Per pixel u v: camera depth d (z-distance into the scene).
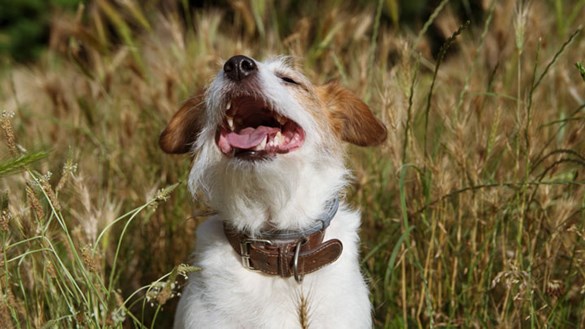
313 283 1.09
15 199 1.18
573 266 1.20
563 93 1.48
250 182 1.07
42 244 1.11
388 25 2.57
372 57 1.40
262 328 1.09
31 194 1.04
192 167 1.12
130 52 1.58
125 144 1.47
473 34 1.67
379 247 1.27
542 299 1.17
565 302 1.20
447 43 1.17
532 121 1.23
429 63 1.53
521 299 1.14
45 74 1.67
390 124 1.22
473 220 1.24
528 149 1.19
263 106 1.10
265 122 1.12
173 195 1.38
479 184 1.24
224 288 1.09
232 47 1.53
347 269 1.11
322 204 1.10
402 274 1.20
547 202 1.21
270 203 1.08
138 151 1.46
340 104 1.18
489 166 1.31
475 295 1.22
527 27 1.44
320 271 1.09
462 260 1.26
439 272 1.23
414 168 1.23
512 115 1.34
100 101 1.55
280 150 1.09
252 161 1.06
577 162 1.17
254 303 1.09
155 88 1.51
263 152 1.07
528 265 1.20
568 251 1.21
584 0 1.57
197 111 1.15
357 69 1.48
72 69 1.62
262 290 1.09
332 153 1.12
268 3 1.63
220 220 1.13
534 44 1.50
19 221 1.11
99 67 1.53
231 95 1.07
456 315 1.23
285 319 1.09
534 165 1.21
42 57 2.33
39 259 1.21
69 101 1.54
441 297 1.24
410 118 1.23
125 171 1.44
